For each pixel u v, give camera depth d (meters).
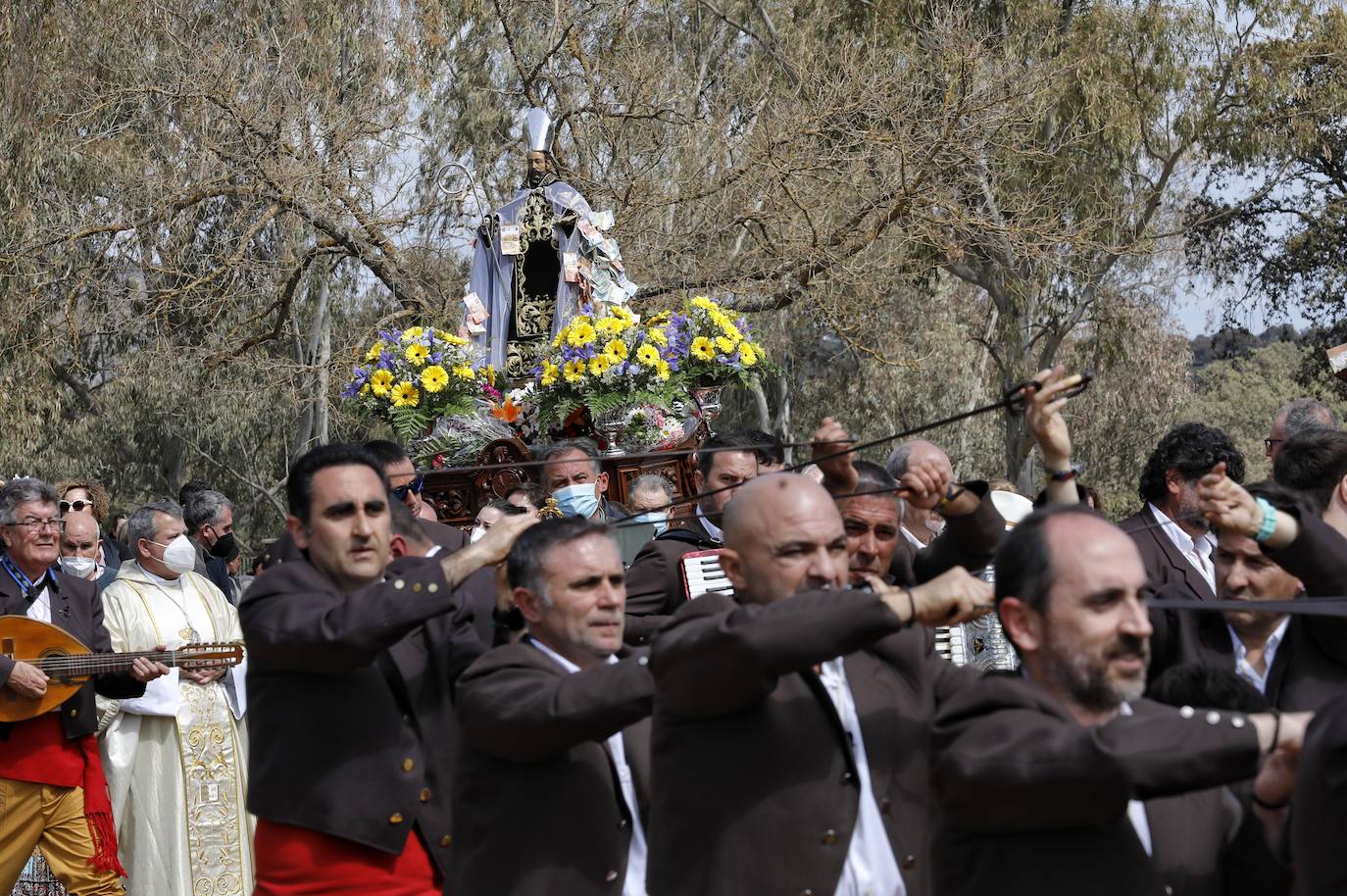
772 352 30.33
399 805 4.57
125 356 28.81
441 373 10.95
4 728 7.38
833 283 21.27
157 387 27.50
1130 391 34.78
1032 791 2.91
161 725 8.06
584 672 3.80
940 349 33.44
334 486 4.65
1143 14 28.34
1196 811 3.30
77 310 22.62
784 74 27.95
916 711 3.80
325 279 27.83
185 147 20.09
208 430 30.44
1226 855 3.35
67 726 7.46
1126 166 29.86
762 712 3.60
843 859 3.57
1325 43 29.22
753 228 23.47
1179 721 2.88
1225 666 4.70
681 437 10.87
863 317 22.02
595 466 8.37
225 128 19.61
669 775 3.66
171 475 33.84
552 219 12.42
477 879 4.00
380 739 4.59
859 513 4.76
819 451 4.71
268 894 4.59
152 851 7.99
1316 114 29.81
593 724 3.73
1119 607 3.05
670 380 10.78
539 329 12.41
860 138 20.84
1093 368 32.22
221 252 21.50
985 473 35.38
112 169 23.02
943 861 3.21
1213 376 57.28
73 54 21.09
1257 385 54.56
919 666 3.85
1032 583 3.11
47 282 20.80
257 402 28.41
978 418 34.88
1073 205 28.41
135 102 21.44
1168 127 29.39
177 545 8.27
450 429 11.01
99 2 20.89
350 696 4.57
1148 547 5.93
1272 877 3.25
